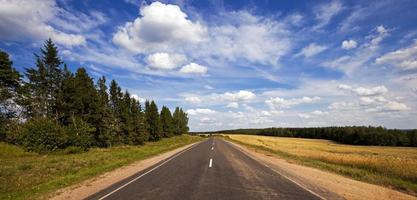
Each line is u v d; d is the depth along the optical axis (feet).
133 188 30.30
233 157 72.54
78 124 118.52
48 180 37.93
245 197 26.63
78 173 41.91
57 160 62.85
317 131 436.76
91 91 140.77
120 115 172.65
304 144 248.73
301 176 42.42
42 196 27.20
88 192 28.48
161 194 27.32
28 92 126.21
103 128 142.61
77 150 95.04
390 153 171.94
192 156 73.20
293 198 26.86
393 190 35.81
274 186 32.78
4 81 121.90
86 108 139.95
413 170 58.03
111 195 26.84
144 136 189.67
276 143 233.14
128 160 61.31
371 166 67.00
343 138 345.92
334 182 38.37
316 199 26.78
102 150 107.24
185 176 39.06
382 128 349.00
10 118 118.21
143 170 45.60
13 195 27.96
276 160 71.97
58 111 130.00
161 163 56.13
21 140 89.66
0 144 84.94
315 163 70.74
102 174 41.42
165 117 294.46
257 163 59.52
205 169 47.06
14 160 65.26
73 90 129.08
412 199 30.14
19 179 38.14
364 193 31.37
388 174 58.44
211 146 129.29
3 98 117.91
